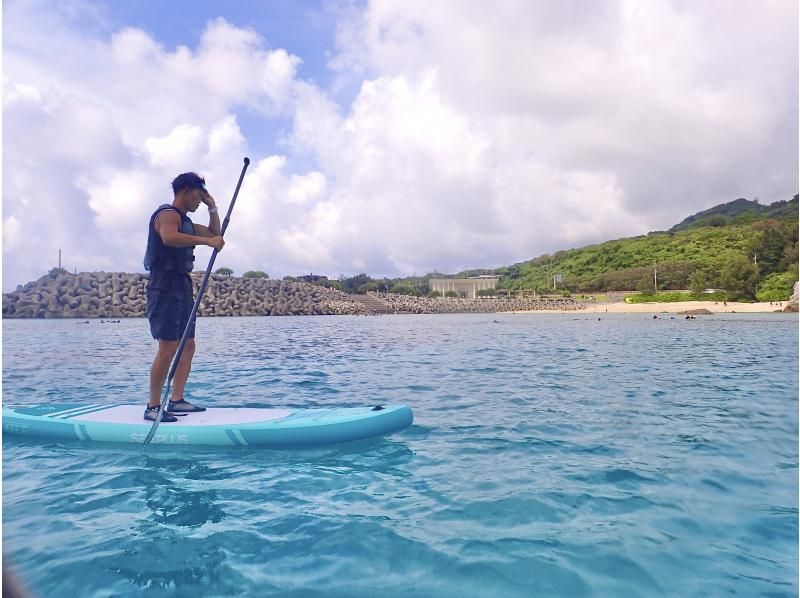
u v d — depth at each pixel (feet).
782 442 13.26
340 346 45.91
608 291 269.03
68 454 12.51
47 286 153.69
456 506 9.10
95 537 7.92
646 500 9.37
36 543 7.70
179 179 14.16
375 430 14.10
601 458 11.95
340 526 8.28
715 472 10.93
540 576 6.73
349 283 275.80
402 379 24.88
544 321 114.52
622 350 40.73
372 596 6.25
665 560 7.17
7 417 14.58
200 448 13.01
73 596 6.27
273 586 6.49
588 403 18.57
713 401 18.94
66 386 23.24
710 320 100.99
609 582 6.59
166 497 9.65
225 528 8.23
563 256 382.42
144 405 16.67
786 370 27.94
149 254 13.83
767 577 6.73
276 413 14.69
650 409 17.48
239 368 29.43
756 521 8.47
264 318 139.74
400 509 8.98
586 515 8.70
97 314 148.66
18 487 10.19
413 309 207.82
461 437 13.93
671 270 251.39
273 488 10.11
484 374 26.73
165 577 6.72
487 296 280.10
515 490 9.88
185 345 14.42
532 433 14.32
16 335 64.28
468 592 6.35
